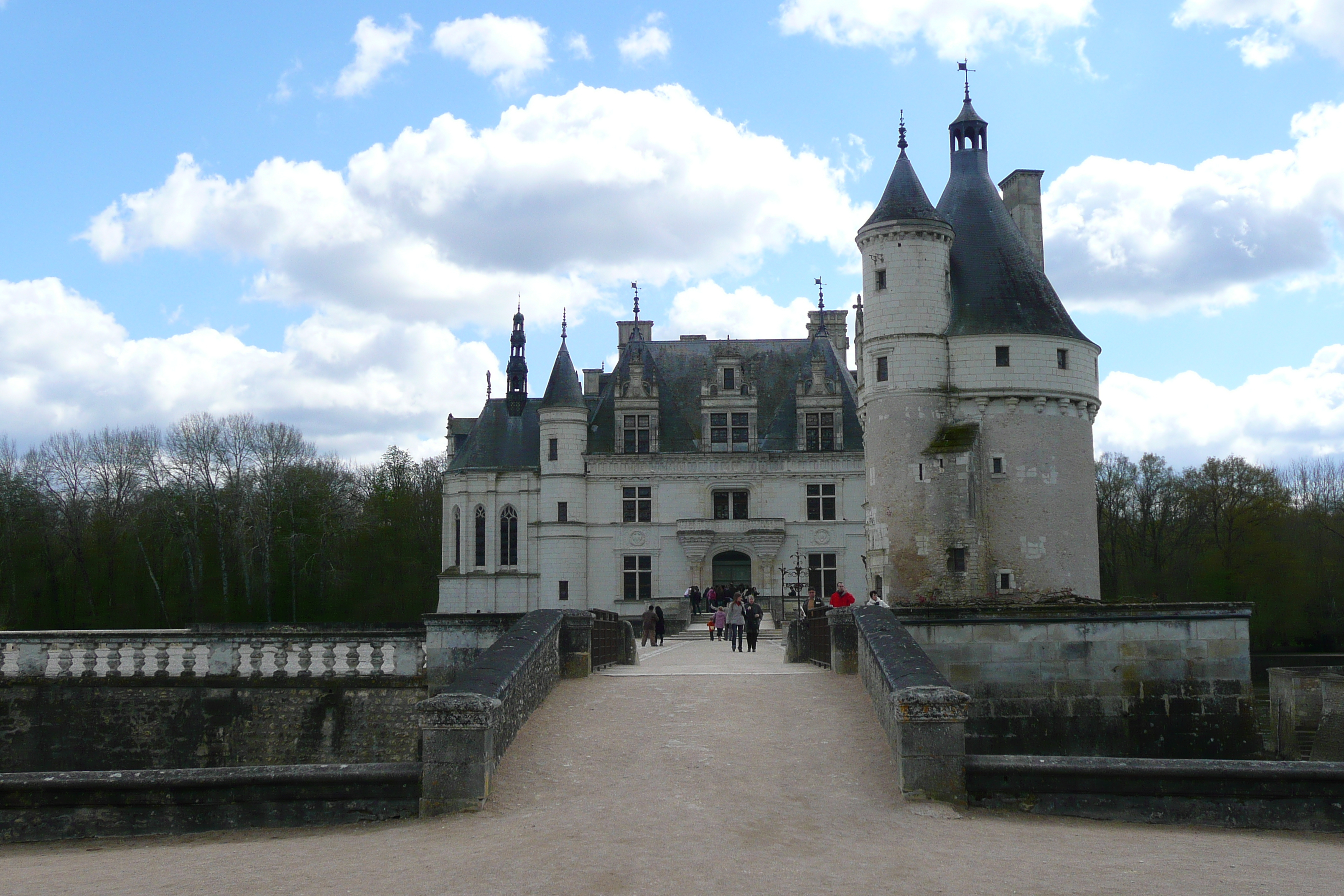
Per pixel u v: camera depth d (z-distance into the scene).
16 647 29.09
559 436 74.12
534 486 74.81
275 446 90.06
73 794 14.15
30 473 83.94
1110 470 101.62
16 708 28.84
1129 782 13.90
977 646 30.56
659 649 40.41
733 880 10.76
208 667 29.75
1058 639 30.53
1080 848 12.19
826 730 17.39
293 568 87.25
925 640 30.62
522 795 14.42
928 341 47.03
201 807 14.20
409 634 30.19
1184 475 98.00
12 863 12.75
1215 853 12.12
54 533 83.69
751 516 73.00
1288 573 79.38
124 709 29.02
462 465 76.19
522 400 78.31
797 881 10.67
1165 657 30.47
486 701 14.31
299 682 29.33
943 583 45.44
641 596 73.25
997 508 45.88
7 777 14.12
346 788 14.24
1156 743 30.19
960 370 46.78
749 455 73.38
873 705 18.67
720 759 15.85
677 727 17.62
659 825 12.90
